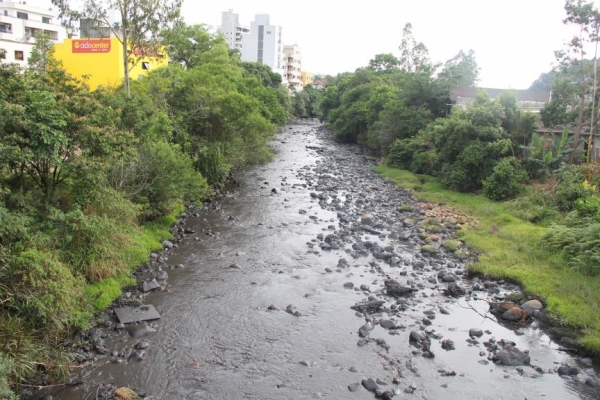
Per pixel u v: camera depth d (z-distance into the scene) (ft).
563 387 32.01
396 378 32.22
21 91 39.70
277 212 76.59
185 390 30.55
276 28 371.15
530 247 57.00
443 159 100.83
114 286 43.19
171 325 38.65
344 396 30.40
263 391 30.71
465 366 34.17
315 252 57.52
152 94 83.20
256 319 40.24
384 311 42.42
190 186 68.23
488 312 42.93
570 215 61.16
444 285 48.62
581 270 48.80
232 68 148.05
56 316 32.27
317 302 43.88
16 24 190.90
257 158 120.06
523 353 35.24
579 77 94.84
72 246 41.91
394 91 171.32
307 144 179.73
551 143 89.04
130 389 29.96
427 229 67.92
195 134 91.91
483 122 92.27
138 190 57.06
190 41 163.94
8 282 31.37
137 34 74.74
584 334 38.01
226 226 67.46
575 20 85.40
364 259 56.03
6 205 39.55
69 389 30.01
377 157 145.69
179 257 54.13
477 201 81.76
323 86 416.05
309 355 35.01
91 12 73.20
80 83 49.32
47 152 39.52
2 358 26.86
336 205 82.28
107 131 45.62
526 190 79.25
